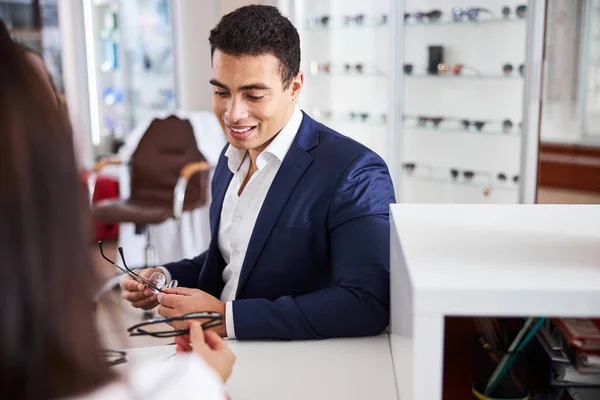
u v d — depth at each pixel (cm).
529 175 351
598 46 494
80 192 57
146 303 150
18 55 57
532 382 106
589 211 121
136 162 399
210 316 100
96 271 59
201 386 65
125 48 547
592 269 85
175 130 401
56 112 58
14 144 53
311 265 143
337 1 454
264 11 134
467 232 106
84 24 525
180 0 494
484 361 104
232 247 152
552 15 484
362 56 454
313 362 116
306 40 452
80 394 58
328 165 141
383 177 143
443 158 432
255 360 117
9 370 54
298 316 124
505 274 83
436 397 81
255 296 145
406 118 432
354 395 104
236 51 131
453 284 79
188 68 502
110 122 554
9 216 52
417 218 117
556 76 500
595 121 505
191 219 395
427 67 421
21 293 53
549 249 95
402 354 96
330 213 139
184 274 165
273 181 144
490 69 401
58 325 54
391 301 123
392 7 398
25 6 512
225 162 167
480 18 394
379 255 131
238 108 135
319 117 469
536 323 99
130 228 413
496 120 404
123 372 62
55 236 54
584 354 97
